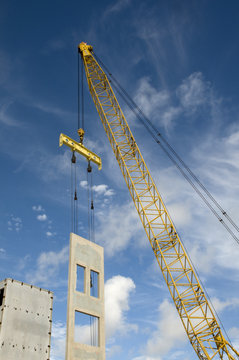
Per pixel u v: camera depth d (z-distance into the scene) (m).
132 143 75.81
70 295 34.59
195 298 61.16
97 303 37.50
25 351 30.67
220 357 57.84
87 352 33.91
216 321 59.00
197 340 59.50
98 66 85.56
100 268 40.06
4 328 30.09
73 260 36.72
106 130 79.06
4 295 31.52
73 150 55.84
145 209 69.75
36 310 33.16
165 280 63.75
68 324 33.12
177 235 65.62
